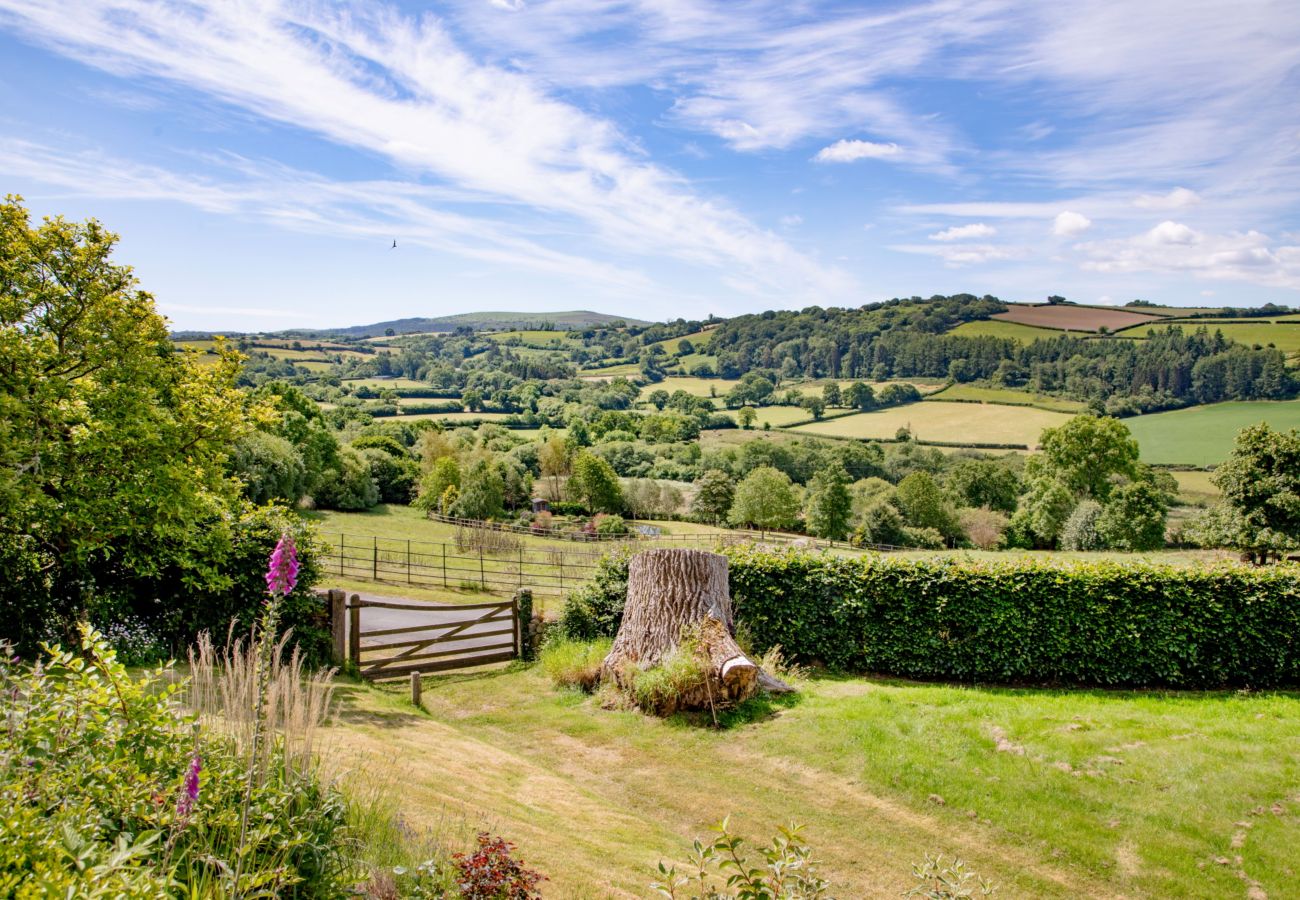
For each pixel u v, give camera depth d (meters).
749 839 8.98
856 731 11.44
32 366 12.35
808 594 16.20
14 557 12.15
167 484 12.91
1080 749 10.48
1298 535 35.84
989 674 15.52
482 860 5.14
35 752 4.43
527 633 17.08
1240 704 13.31
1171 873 8.17
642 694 13.02
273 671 5.49
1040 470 60.16
